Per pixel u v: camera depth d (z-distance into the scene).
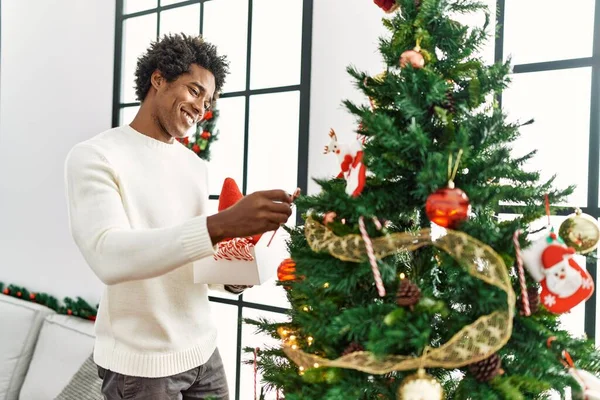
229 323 1.91
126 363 1.08
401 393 0.67
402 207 0.77
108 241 0.88
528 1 1.33
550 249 0.69
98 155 1.03
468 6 0.84
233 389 1.89
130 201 1.07
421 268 0.80
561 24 1.29
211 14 1.98
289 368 0.85
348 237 0.74
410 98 0.73
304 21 1.61
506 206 0.84
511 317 0.66
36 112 2.50
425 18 0.78
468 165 0.75
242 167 1.90
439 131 0.77
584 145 1.26
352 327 0.68
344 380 0.72
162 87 1.16
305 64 1.61
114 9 2.20
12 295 2.51
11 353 2.20
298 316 0.81
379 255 0.73
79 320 2.13
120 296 1.09
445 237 0.71
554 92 1.30
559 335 0.74
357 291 0.78
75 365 1.96
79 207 0.96
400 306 0.71
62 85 2.39
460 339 0.67
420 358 0.67
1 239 2.66
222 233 0.82
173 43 1.18
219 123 1.97
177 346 1.12
